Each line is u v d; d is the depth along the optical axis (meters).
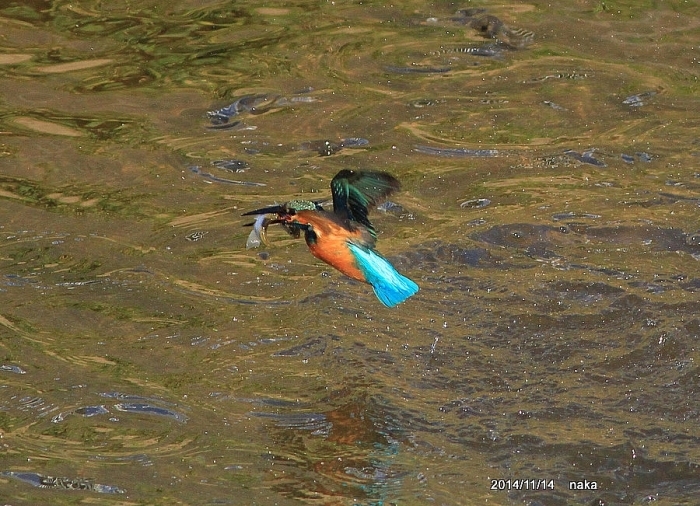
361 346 10.91
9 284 11.91
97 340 11.02
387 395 10.22
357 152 14.70
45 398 10.09
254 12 18.64
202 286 11.94
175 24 18.23
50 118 15.49
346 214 8.84
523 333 11.09
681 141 14.82
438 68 16.86
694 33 17.62
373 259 8.70
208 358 10.74
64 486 8.90
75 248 12.59
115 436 9.60
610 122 15.35
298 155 14.64
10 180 13.98
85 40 17.69
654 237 12.66
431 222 13.12
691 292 11.56
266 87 16.34
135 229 13.00
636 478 9.11
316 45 17.58
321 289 11.87
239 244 12.73
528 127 15.29
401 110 15.72
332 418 9.89
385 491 8.90
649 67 16.70
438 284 11.91
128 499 8.74
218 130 15.25
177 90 16.28
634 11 18.36
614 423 9.80
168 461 9.26
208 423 9.80
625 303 11.42
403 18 18.42
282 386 10.35
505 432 9.70
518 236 12.75
